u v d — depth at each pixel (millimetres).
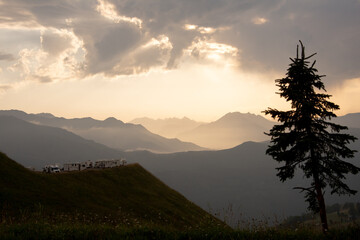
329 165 23016
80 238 10664
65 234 10938
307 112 23312
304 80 23641
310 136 23266
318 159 23203
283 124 24375
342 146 22984
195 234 10938
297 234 10641
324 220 22359
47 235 10711
